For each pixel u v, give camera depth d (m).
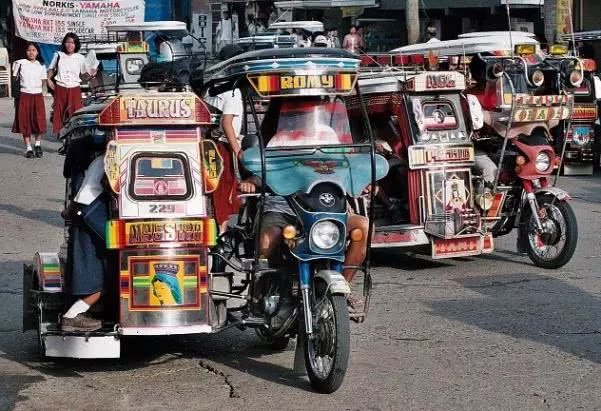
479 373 6.76
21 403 6.20
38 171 17.31
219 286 6.75
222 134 7.65
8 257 10.73
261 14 31.45
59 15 31.64
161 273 6.43
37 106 18.92
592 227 12.24
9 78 35.91
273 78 6.52
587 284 9.38
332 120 6.95
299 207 6.30
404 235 9.98
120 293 6.45
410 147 9.99
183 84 7.55
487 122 10.28
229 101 7.86
